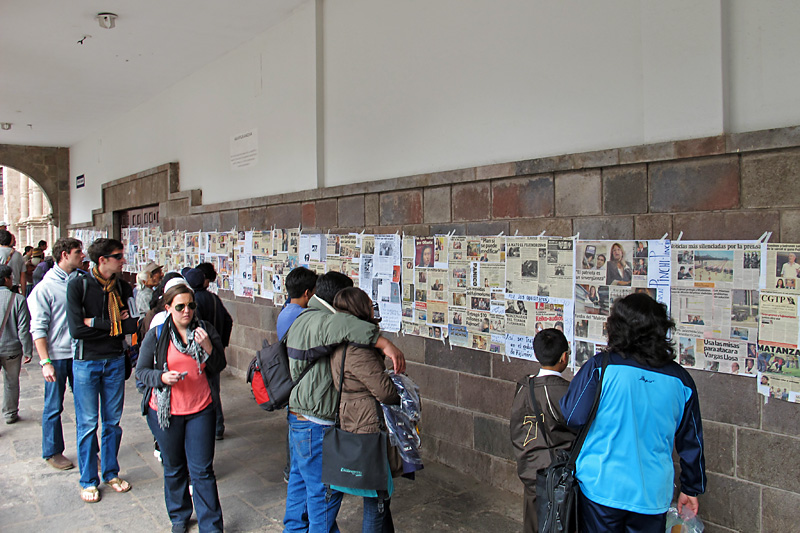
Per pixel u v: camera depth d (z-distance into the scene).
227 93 8.11
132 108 11.30
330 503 3.03
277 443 5.48
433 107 4.92
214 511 3.55
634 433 2.24
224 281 8.28
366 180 5.69
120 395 4.45
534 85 4.09
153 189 10.42
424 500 4.15
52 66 8.55
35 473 4.80
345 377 2.93
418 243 4.96
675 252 3.30
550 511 2.35
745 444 3.05
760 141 2.93
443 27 4.80
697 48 3.19
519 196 4.14
